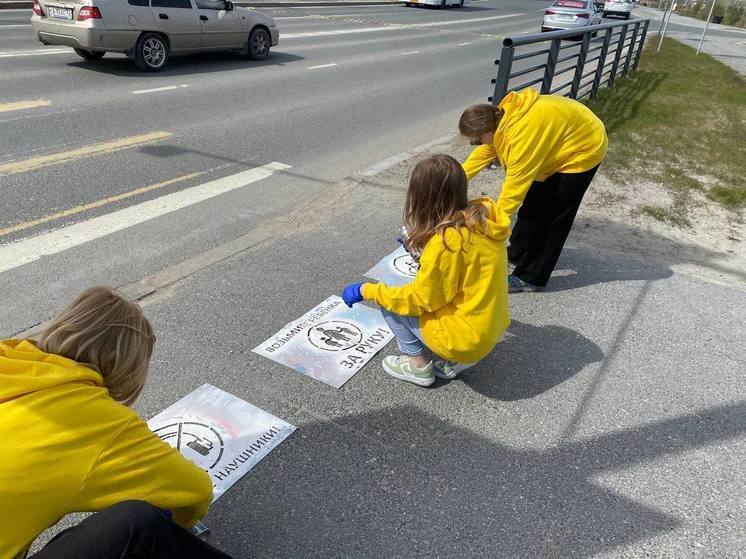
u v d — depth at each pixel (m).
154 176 5.63
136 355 1.56
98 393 1.46
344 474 2.45
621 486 2.48
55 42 9.62
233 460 2.48
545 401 2.96
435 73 12.54
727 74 15.34
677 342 3.51
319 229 4.70
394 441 2.64
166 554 1.46
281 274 3.97
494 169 6.46
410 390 2.97
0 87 8.17
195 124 7.43
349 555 2.12
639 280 4.21
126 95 8.45
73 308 1.52
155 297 3.59
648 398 3.03
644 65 15.53
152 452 1.52
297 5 25.36
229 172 5.90
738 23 42.91
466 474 2.49
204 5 10.66
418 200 2.52
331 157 6.59
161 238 4.41
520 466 2.55
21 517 1.33
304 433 2.65
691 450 2.70
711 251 4.78
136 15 9.54
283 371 3.03
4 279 3.72
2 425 1.31
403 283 3.92
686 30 31.64
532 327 3.58
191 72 10.39
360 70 12.17
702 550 2.22
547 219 3.71
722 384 3.16
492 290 2.57
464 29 22.25
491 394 2.98
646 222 5.27
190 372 2.97
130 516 1.40
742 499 2.46
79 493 1.39
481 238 2.48
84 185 5.28
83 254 4.09
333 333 3.37
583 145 3.42
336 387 2.95
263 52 12.14
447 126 8.26
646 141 8.02
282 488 2.37
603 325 3.64
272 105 8.73
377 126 8.04
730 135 8.71
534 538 2.23
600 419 2.86
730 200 5.94
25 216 4.59
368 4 30.17
